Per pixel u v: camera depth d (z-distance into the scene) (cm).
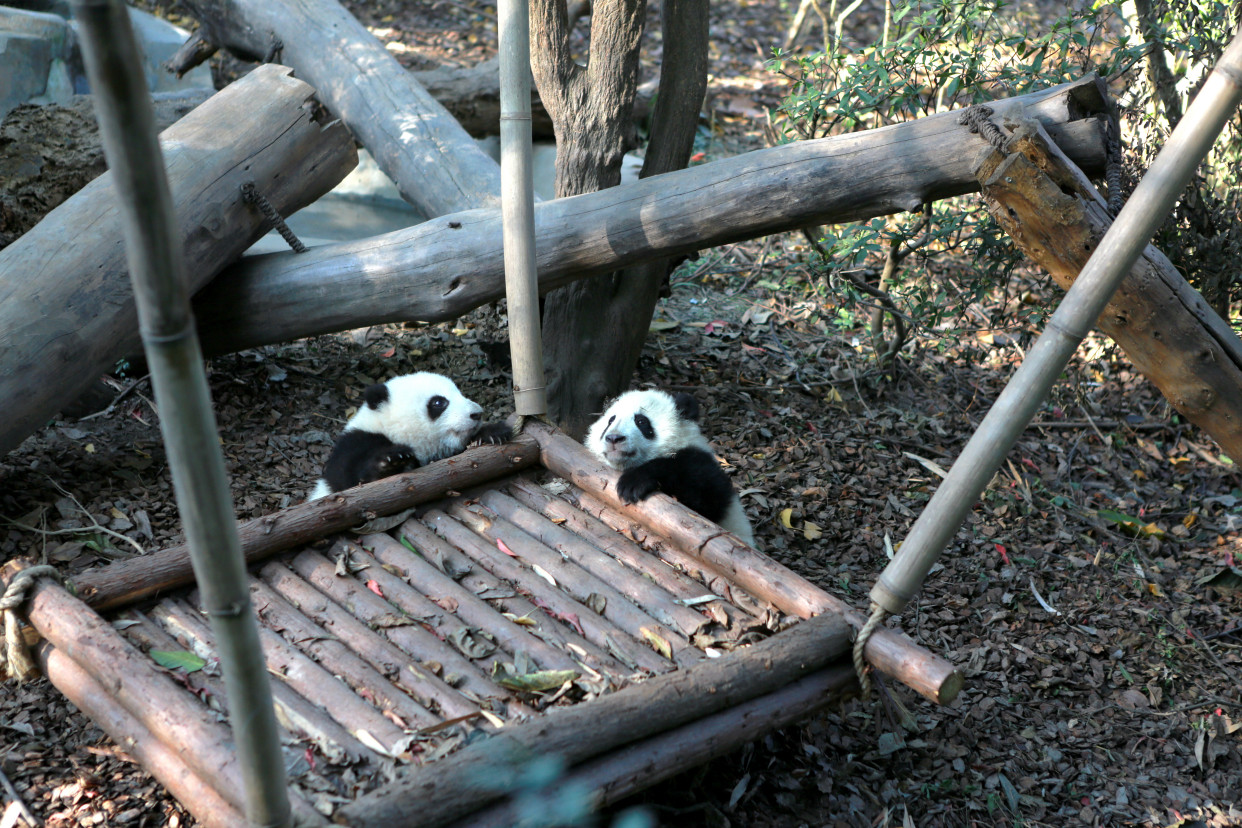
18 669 314
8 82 683
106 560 422
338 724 282
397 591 343
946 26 535
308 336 527
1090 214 375
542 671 306
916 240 696
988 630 452
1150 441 606
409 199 610
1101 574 495
